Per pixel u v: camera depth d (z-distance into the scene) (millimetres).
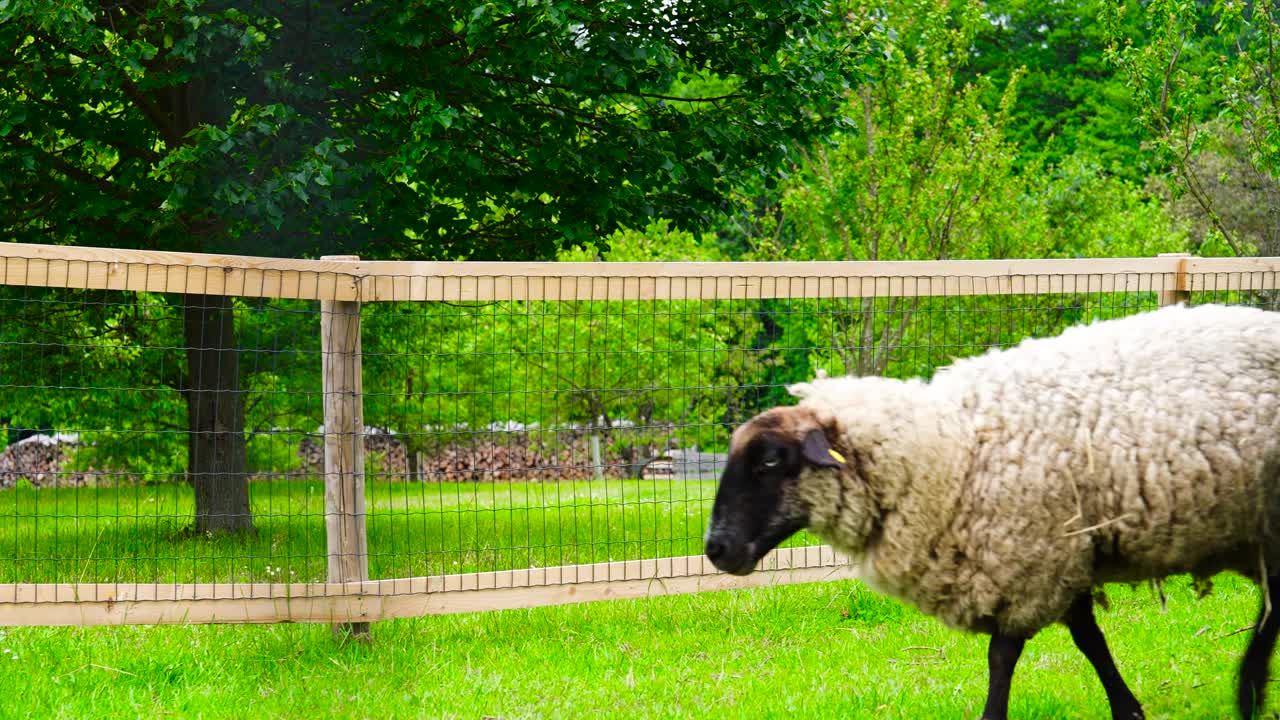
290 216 9367
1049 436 3920
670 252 17719
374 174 9750
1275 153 10383
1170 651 5320
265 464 16312
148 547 8602
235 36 8422
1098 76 28078
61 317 11711
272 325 12500
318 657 5469
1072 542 3855
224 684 5059
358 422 5613
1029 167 15344
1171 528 3832
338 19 9062
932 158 14289
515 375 16688
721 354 16109
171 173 8625
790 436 4082
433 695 4840
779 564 6281
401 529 10070
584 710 4664
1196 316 4176
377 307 10852
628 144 10031
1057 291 6293
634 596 6031
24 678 5035
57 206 9891
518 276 5645
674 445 16250
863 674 5043
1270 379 3916
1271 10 10398
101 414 14500
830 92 10688
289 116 8570
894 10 14469
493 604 5773
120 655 5484
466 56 9734
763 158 10602
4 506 12867
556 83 9711
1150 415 3861
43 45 9242
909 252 14336
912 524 4027
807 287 6035
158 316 12781
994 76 28156
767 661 5348
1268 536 3850
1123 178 23891
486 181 10125
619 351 14008
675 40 10352
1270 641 4027
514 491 14008
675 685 4973
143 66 8867
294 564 7566
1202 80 11195
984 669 5105
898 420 4074
